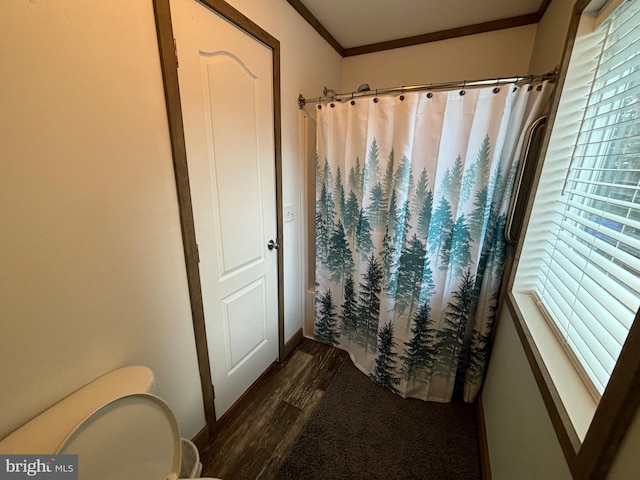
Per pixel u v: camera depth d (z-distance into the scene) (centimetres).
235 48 117
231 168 125
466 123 126
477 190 131
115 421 71
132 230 89
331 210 175
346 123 156
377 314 173
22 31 60
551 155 110
